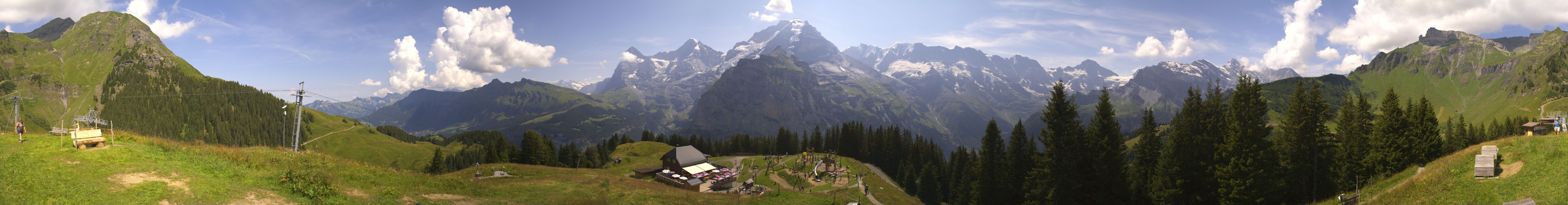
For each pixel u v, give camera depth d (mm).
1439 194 36219
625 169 123562
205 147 37688
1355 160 65500
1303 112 55250
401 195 35031
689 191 71812
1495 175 36531
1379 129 67062
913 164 140750
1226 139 53969
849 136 177500
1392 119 64688
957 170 109250
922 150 162375
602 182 63531
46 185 23750
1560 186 30375
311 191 29719
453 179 46625
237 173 31141
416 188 39000
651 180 93812
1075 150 54094
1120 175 53438
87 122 77188
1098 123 54125
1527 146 41188
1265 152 51219
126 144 33156
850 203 69000
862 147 174500
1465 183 36219
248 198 26938
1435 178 39781
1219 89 58750
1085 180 54281
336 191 30922
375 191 34438
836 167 115125
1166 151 59531
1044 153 56219
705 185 84312
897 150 156375
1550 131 63219
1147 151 70000
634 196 54625
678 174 98688
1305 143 55125
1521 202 27688
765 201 66500
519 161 133250
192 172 29562
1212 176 55375
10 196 21969
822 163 120250
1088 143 53344
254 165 34531
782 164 126375
